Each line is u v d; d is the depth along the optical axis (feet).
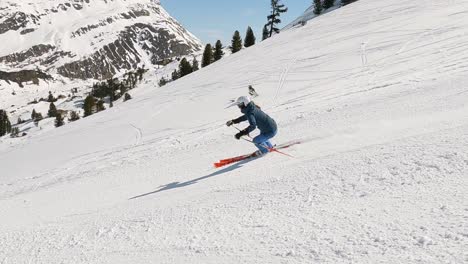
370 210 11.81
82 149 80.28
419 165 14.26
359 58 85.46
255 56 141.69
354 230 10.69
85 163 62.95
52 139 102.89
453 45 68.59
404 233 9.75
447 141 16.07
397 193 12.53
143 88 512.63
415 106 28.73
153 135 74.59
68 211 25.45
